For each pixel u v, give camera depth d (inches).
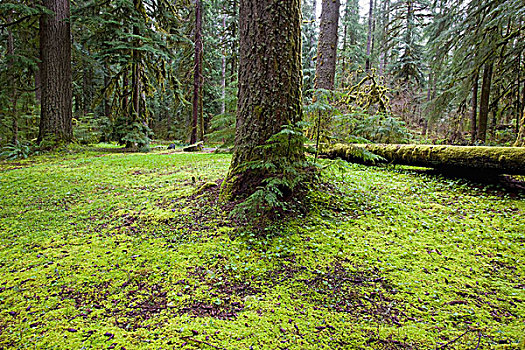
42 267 106.7
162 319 78.7
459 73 364.8
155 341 70.0
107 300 87.7
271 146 136.8
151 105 1034.1
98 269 105.3
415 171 227.3
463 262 106.3
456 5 361.4
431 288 91.4
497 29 308.3
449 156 189.6
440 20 384.8
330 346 68.2
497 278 96.3
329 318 78.4
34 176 248.5
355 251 114.5
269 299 87.0
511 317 77.2
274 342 69.4
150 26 512.7
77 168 286.0
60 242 128.3
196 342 69.0
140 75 538.9
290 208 144.0
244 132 154.1
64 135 428.8
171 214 152.6
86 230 141.4
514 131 379.2
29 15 411.5
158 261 110.0
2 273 103.1
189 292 91.0
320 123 162.4
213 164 297.7
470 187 182.1
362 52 732.0
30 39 502.9
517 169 157.3
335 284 94.3
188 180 221.5
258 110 149.3
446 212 148.6
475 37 323.9
